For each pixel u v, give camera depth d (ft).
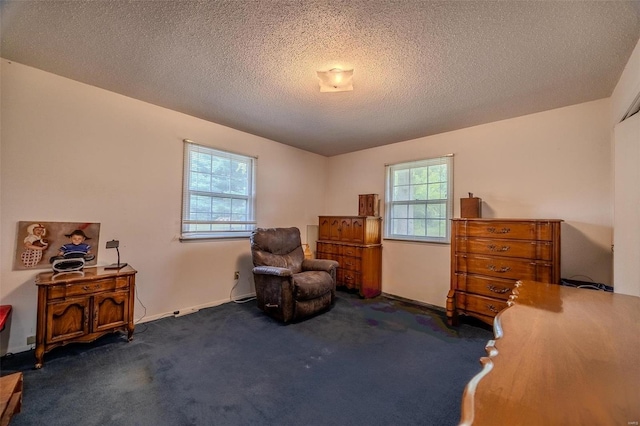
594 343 2.71
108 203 8.61
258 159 12.87
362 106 9.18
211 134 11.09
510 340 2.77
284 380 6.16
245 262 12.36
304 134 12.38
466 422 1.61
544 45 5.87
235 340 8.11
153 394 5.58
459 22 5.24
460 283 9.43
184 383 5.97
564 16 5.02
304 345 7.87
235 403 5.38
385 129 11.46
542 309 3.79
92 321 7.20
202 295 10.89
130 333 7.89
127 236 9.00
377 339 8.31
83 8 5.10
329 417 5.05
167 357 7.04
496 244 8.72
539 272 7.98
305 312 9.81
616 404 1.77
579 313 3.63
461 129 11.24
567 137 8.91
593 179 8.46
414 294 12.41
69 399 5.37
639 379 2.07
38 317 6.47
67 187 7.90
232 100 8.96
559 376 2.10
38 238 7.45
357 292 13.50
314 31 5.59
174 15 5.24
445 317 10.30
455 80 7.38
